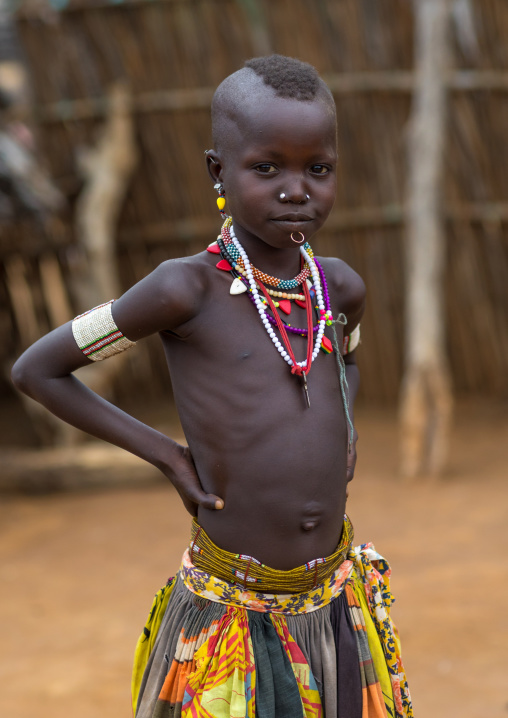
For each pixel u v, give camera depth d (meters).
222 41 12.02
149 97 12.36
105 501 9.59
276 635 2.74
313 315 2.84
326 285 2.91
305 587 2.77
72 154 12.67
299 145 2.54
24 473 9.99
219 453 2.72
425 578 6.74
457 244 12.48
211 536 2.79
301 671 2.75
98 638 6.05
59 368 2.80
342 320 2.96
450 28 10.70
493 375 12.84
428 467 9.66
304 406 2.73
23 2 12.13
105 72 12.35
